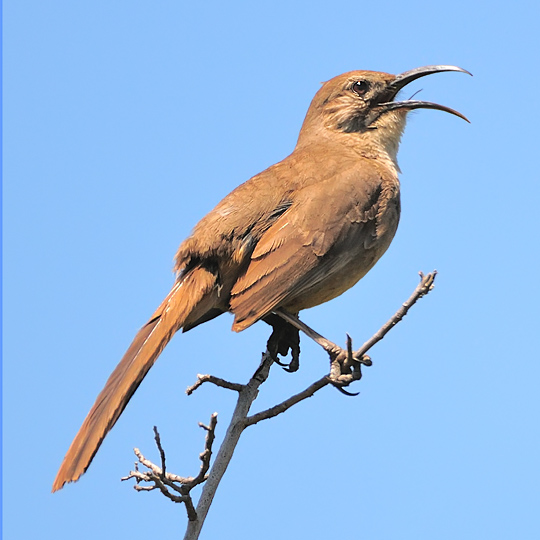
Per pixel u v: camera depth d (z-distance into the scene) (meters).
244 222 10.31
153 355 9.56
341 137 12.17
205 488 8.62
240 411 9.15
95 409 9.01
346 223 10.59
